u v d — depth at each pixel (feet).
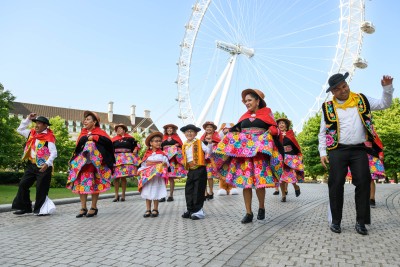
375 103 15.47
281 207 25.58
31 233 16.29
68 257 11.71
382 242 13.29
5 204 26.66
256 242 13.47
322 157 16.38
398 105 114.21
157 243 13.70
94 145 22.39
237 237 14.62
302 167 32.27
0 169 102.27
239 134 18.49
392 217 19.22
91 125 23.11
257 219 19.10
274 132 17.99
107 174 23.21
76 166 22.07
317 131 115.34
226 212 23.32
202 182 21.08
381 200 28.30
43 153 23.43
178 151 33.12
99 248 12.98
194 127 22.02
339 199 15.42
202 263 10.84
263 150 17.34
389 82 14.80
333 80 15.43
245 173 18.06
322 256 11.39
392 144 102.17
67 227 17.95
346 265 10.44
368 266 10.35
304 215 20.85
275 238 14.17
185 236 15.10
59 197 35.53
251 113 19.07
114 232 16.31
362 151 15.29
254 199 32.17
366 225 16.88
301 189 48.03
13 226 18.44
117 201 34.01
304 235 14.69
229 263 10.78
